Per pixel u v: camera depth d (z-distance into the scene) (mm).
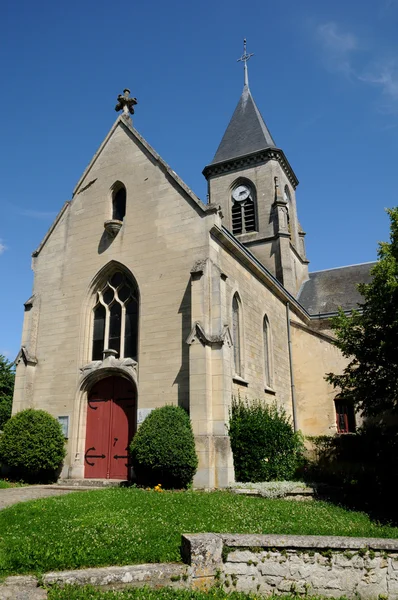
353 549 7258
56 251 20969
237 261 19875
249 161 35938
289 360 25297
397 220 15086
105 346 18781
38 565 6941
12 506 10883
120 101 21656
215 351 15906
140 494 12492
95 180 20875
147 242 18562
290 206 38281
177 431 14680
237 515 10172
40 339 20125
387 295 14219
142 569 6852
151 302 17797
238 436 15531
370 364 14844
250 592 6828
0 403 38688
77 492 13383
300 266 37312
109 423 18047
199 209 17797
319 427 23953
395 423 17266
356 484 13734
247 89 40906
